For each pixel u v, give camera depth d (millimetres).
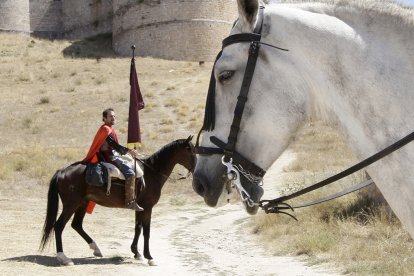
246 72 3648
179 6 78438
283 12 3760
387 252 13102
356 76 3588
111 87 57750
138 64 69938
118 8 83875
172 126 43875
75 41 87812
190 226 21844
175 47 78250
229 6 80312
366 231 15492
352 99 3605
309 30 3684
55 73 63969
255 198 3662
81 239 17719
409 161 3406
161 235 19984
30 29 94000
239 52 3693
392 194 3500
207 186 3701
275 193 24312
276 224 18391
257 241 17547
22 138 42000
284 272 12711
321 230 16125
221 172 3703
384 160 3494
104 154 14320
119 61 71750
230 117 3697
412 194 3406
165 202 28141
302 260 14000
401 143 3373
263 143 3658
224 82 3701
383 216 15664
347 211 17609
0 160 34000
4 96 55031
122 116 47500
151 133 41562
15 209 23906
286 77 3682
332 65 3637
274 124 3641
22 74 63312
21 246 15289
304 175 25516
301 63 3691
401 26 3623
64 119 47094
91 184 13883
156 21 79125
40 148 37469
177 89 56719
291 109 3658
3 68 65875
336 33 3654
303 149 36281
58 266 12930
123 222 23141
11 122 46375
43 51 77625
